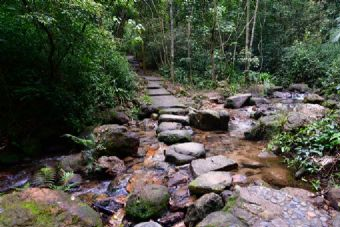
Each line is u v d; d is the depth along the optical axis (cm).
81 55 588
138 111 691
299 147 405
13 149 466
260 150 457
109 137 434
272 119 508
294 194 290
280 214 246
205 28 1119
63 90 535
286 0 1282
